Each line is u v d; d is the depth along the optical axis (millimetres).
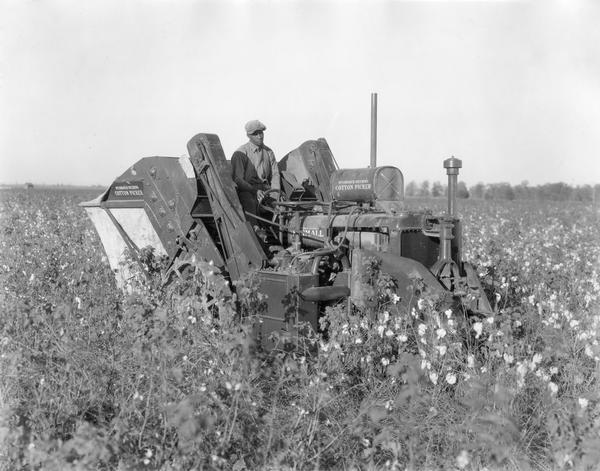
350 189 6492
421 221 6094
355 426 4191
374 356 5109
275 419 4340
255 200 6973
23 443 3785
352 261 5828
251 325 4438
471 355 4664
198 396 3787
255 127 7176
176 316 4867
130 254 7125
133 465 3658
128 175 7309
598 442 3545
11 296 6590
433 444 4195
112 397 4586
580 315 6215
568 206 29188
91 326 5484
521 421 4355
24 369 4668
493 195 41031
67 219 16516
